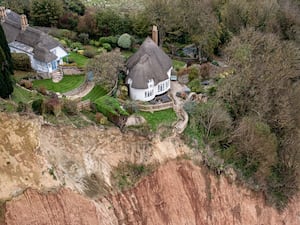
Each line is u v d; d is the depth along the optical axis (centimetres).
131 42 7912
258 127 6188
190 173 5712
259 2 9531
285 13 9738
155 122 5819
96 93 6034
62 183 4672
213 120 6091
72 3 9031
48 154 4725
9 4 8281
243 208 6059
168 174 5547
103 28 8206
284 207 6475
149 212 5316
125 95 6150
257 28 9100
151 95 6344
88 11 9188
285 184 6556
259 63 7181
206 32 8144
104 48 7738
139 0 11112
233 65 7338
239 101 6719
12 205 4372
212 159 5934
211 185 5859
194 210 5650
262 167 6231
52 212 4541
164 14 8169
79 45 7556
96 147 5181
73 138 5003
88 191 4881
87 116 5388
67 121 5050
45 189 4553
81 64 6881
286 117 6669
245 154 6238
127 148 5419
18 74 6128
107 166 5250
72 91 5947
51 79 6250
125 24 8331
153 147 5534
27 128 4622
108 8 9550
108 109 5397
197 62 8050
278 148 6712
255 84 6831
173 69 7362
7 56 5644
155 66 6431
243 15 9200
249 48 7512
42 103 4856
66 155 4916
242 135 6175
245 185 6141
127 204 5191
